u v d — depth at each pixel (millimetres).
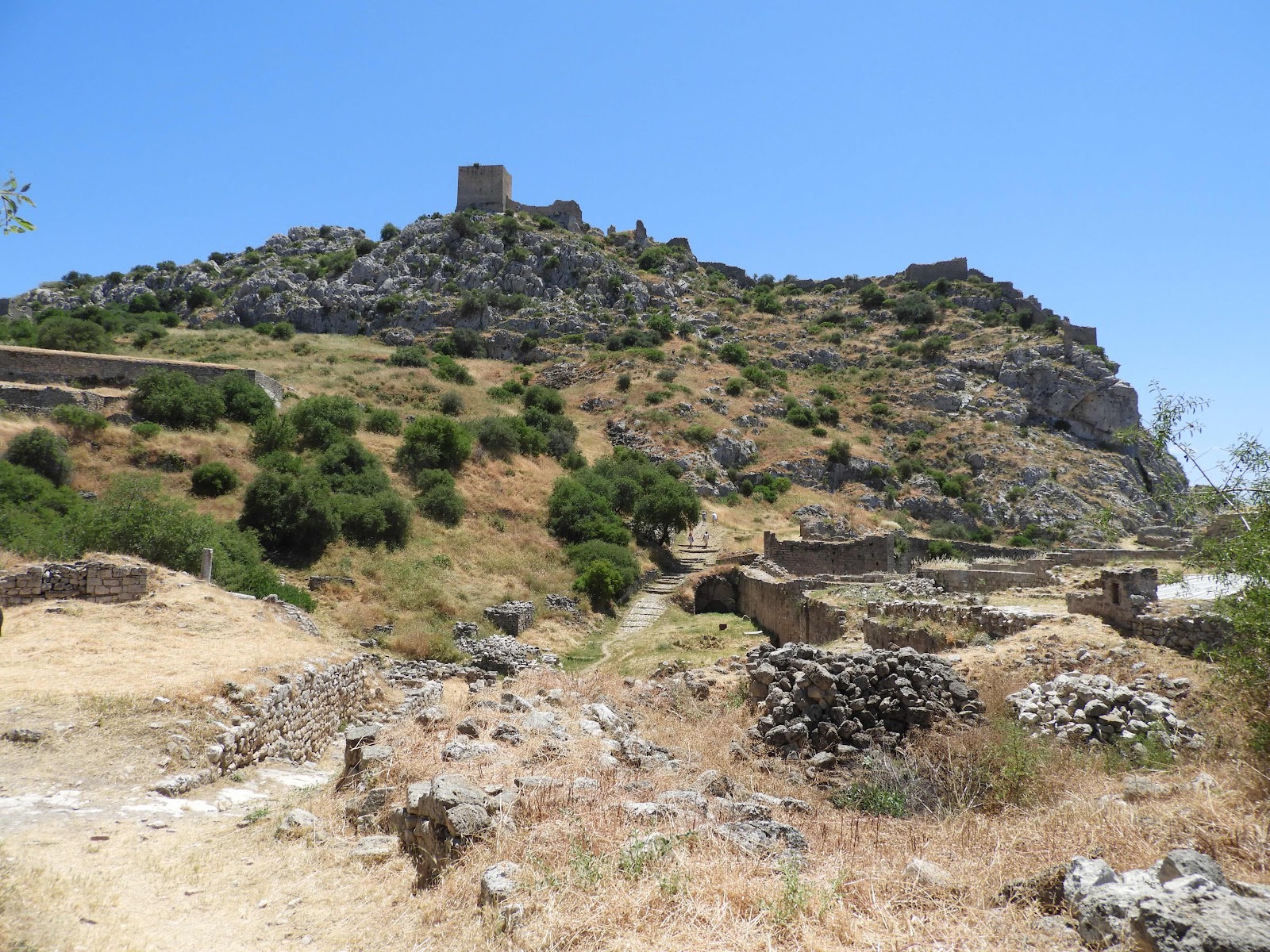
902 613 17422
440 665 20969
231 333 83250
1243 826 5297
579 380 77250
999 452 70562
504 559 35719
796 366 91562
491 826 5777
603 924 4383
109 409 39875
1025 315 97375
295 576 29531
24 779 8023
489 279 99125
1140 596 13258
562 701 11648
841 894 4648
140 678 10992
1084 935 3908
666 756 8516
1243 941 3059
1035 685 10898
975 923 4293
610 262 108125
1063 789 7273
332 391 59438
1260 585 7910
